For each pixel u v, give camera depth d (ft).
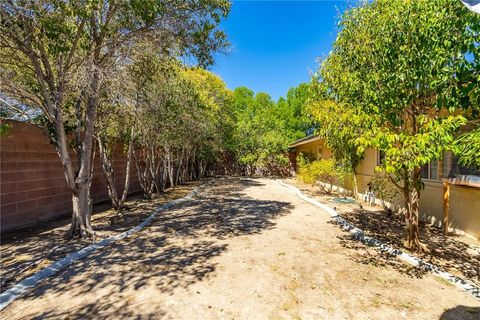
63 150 16.75
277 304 10.11
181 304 10.01
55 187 22.63
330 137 17.79
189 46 19.67
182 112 36.58
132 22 17.08
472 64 10.60
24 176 19.66
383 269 13.43
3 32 13.80
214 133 56.13
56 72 18.29
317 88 20.33
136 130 30.01
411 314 9.55
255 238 18.17
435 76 11.86
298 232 19.80
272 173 77.10
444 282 12.09
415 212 16.02
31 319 9.04
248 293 10.87
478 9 8.48
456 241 17.83
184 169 55.01
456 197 19.38
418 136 11.38
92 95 17.39
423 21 12.01
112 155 32.99
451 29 11.14
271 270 13.07
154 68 22.75
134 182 39.96
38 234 18.10
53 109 16.43
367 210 27.71
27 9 12.50
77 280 11.80
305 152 65.26
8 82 14.89
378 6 15.17
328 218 24.47
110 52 17.58
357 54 15.99
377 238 18.30
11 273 12.23
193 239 17.83
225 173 78.95
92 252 15.19
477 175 17.72
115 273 12.53
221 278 12.14
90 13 13.83
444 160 20.74
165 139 37.63
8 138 18.29
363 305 10.10
